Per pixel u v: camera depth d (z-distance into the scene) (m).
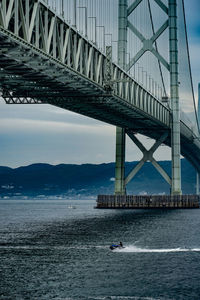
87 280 53.00
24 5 62.84
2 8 56.69
